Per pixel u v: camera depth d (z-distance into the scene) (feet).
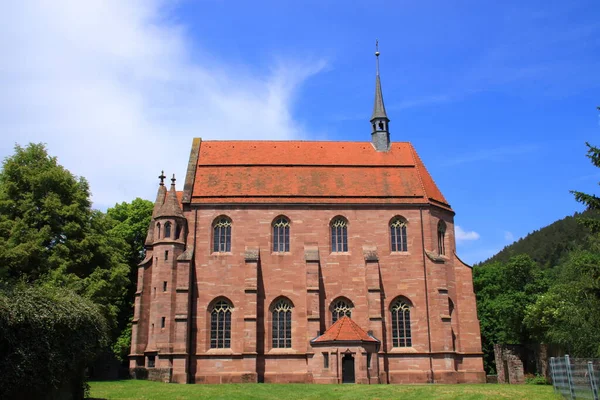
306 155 239.30
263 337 204.23
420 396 135.13
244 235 213.87
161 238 209.26
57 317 101.14
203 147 240.53
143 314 211.61
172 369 195.83
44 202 180.96
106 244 207.10
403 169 234.58
